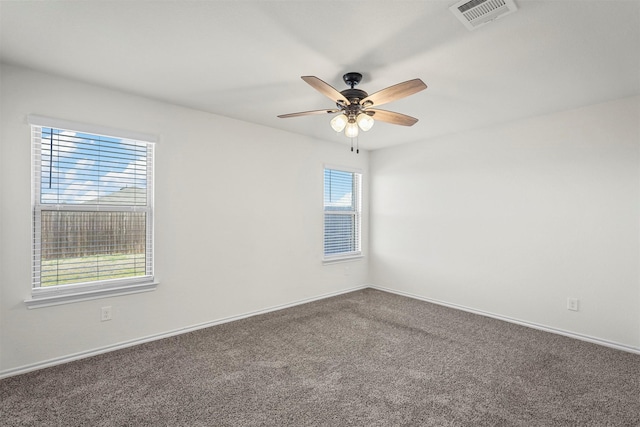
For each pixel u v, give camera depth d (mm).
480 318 3666
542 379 2312
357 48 2047
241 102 3041
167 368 2449
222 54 2141
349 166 4828
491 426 1806
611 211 2916
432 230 4316
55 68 2350
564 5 1608
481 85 2602
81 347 2598
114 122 2736
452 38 1922
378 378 2320
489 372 2412
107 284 2734
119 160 2818
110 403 1999
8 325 2299
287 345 2889
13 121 2311
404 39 1937
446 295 4156
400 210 4711
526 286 3441
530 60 2189
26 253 2363
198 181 3264
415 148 4527
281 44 2006
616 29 1814
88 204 2654
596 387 2211
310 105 3121
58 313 2496
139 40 1975
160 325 3023
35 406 1963
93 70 2383
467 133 3953
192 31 1873
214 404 1999
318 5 1628
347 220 4938
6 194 2291
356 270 4965
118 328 2785
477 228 3854
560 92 2736
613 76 2426
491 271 3725
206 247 3324
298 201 4156
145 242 2979
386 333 3193
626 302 2836
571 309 3137
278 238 3945
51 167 2490
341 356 2674
